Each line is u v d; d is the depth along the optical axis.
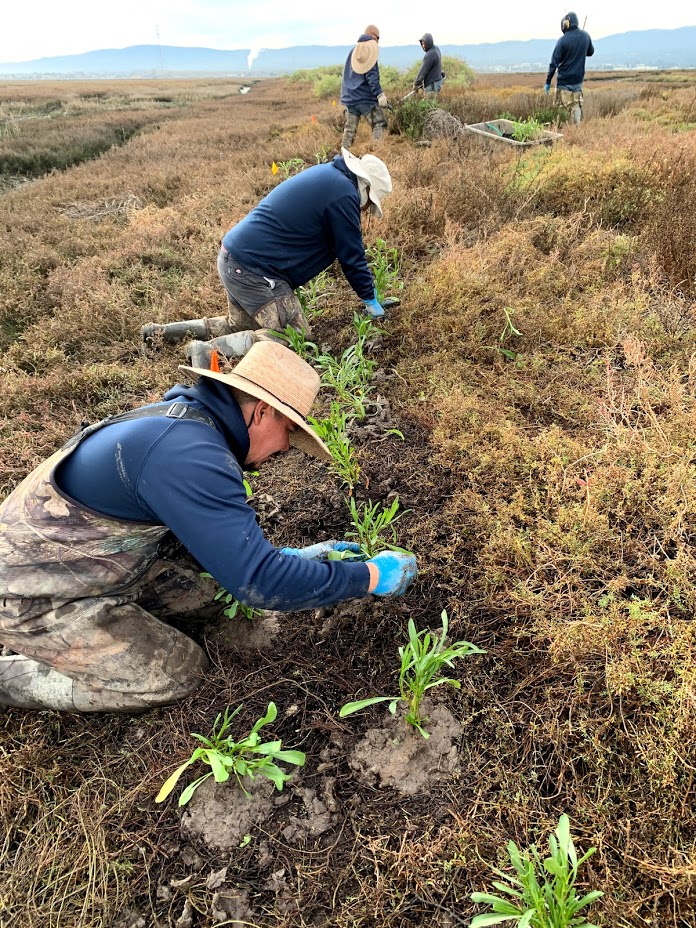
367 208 3.90
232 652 2.34
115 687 2.06
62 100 27.52
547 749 1.90
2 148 13.91
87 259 6.26
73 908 1.77
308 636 2.36
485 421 3.15
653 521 2.47
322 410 3.65
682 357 3.33
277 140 12.16
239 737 2.08
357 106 8.99
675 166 5.05
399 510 2.85
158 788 1.97
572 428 3.11
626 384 3.16
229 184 8.47
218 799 1.94
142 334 4.54
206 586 2.34
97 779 2.03
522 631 2.16
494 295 4.00
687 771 1.72
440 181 6.17
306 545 2.77
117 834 1.89
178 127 16.22
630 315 3.64
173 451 1.74
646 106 11.39
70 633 1.97
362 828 1.82
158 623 2.14
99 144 14.76
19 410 4.09
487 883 1.66
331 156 9.34
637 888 1.58
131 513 1.86
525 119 10.37
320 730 2.07
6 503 1.99
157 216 7.41
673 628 1.97
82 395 4.18
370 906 1.66
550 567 2.36
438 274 4.35
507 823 1.76
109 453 1.78
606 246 4.46
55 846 1.87
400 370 3.76
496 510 2.67
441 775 1.90
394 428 3.36
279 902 1.71
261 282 3.83
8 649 2.39
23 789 2.02
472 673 2.13
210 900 1.74
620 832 1.67
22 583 1.89
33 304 5.48
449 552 2.53
